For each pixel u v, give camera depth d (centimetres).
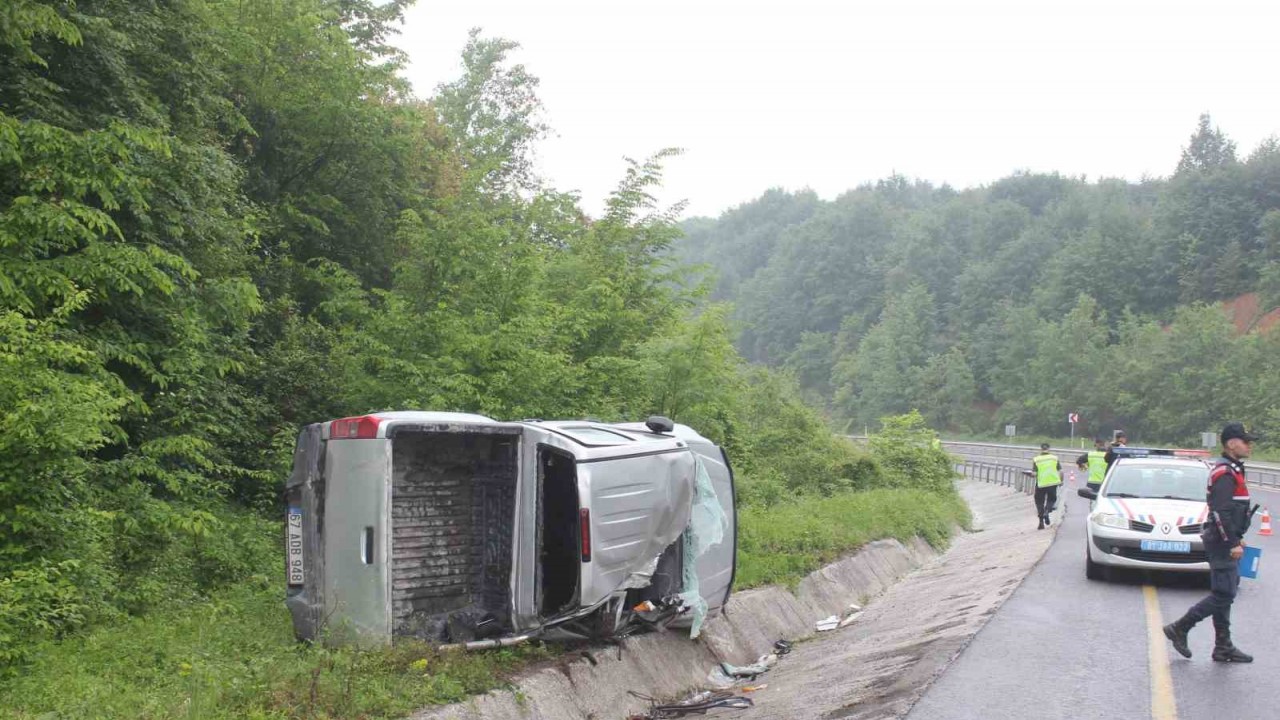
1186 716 715
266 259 1780
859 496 2419
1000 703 752
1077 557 1567
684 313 2095
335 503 795
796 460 2802
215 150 1377
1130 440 8875
